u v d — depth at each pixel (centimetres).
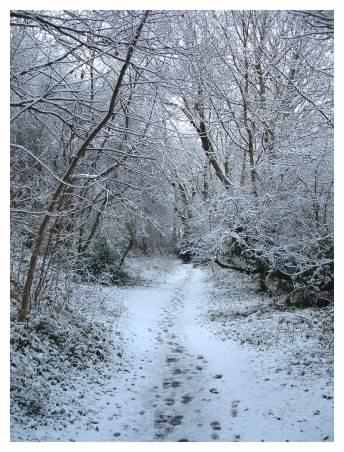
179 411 587
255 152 1282
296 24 1045
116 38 677
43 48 769
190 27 1001
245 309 1219
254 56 1213
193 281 2320
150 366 797
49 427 509
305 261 1039
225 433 513
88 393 628
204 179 1400
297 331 848
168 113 841
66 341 757
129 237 1842
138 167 955
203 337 995
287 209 1112
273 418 533
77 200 944
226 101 1205
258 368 712
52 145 941
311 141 971
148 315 1264
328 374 623
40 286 845
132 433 525
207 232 1273
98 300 1187
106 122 717
